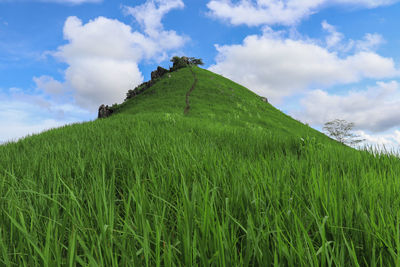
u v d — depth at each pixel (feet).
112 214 4.59
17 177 9.77
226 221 4.67
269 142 19.70
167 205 6.10
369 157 13.99
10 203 5.90
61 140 24.06
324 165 10.84
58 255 3.64
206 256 3.91
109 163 10.89
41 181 8.30
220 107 89.35
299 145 18.02
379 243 4.25
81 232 4.70
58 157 13.15
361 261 4.30
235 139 22.57
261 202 5.96
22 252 4.05
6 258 3.76
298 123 95.25
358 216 4.94
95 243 4.38
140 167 9.79
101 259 3.59
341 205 5.12
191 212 4.73
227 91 116.26
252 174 8.48
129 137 22.99
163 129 29.76
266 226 4.72
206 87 119.14
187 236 3.96
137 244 4.55
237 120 69.31
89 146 17.61
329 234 4.74
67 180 8.33
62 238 4.25
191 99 98.58
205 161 10.21
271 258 4.02
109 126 36.27
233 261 3.91
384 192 6.54
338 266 3.64
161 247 4.41
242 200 6.11
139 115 53.78
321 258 3.77
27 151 19.02
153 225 5.06
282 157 12.01
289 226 4.82
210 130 30.81
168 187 7.34
